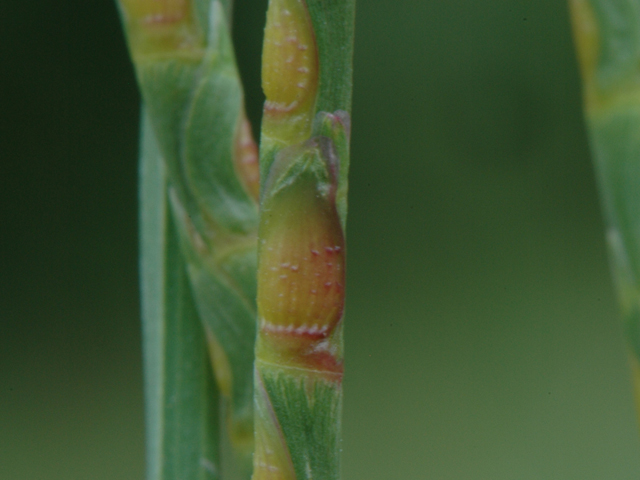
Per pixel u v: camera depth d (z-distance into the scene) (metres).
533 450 0.22
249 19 0.28
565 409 0.23
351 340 0.27
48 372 0.27
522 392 0.24
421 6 0.32
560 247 0.30
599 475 0.21
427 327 0.27
